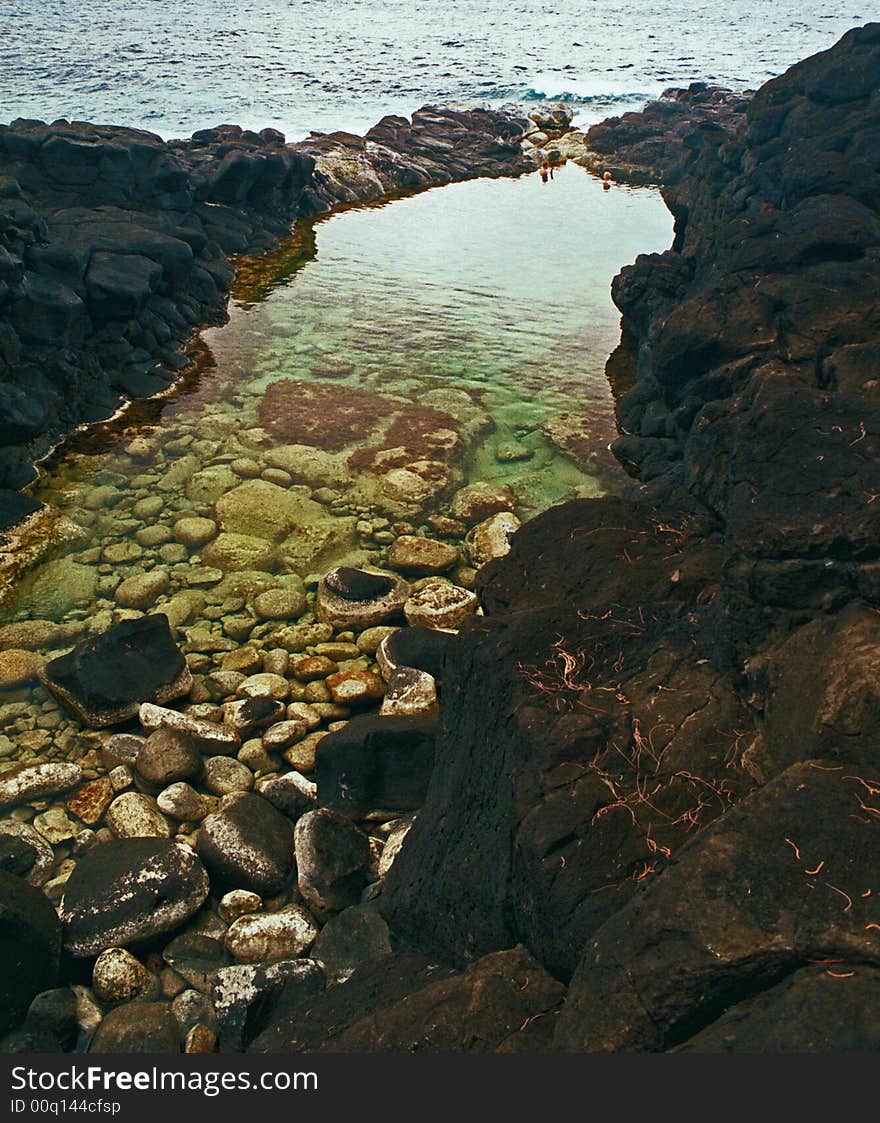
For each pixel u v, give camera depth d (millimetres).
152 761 7273
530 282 19219
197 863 6398
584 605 6961
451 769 6102
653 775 5176
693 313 10930
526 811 5062
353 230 23062
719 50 58812
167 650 8391
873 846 3961
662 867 4434
